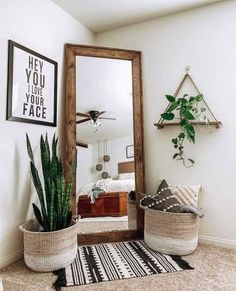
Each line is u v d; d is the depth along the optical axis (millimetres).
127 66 2623
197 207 2252
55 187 1893
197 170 2373
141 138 2555
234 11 2266
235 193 2217
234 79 2244
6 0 1898
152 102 2602
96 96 2541
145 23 2666
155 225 2127
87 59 2541
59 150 2422
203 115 2342
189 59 2441
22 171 2025
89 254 2076
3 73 1875
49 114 2289
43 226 1908
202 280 1655
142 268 1825
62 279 1671
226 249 2191
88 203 2408
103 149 2512
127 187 2514
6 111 1885
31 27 2113
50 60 2297
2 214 1860
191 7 2424
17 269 1827
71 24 2574
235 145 2225
